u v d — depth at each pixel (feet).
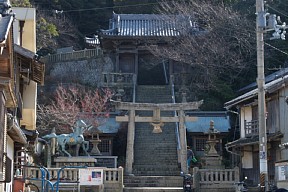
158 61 228.63
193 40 197.88
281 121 113.50
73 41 272.10
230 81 201.77
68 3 278.46
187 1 230.68
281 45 196.13
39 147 144.15
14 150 90.58
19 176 94.68
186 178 111.65
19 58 81.10
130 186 123.75
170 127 167.53
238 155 140.15
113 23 231.71
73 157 126.41
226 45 194.39
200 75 203.10
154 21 228.43
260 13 82.28
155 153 155.63
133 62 227.40
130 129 135.33
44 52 250.37
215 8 202.90
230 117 186.19
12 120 66.74
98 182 107.96
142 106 135.64
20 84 90.48
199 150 180.96
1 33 47.11
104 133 178.50
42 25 235.81
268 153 118.42
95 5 290.76
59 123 171.12
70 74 223.92
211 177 114.32
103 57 225.15
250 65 199.72
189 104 135.85
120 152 181.88
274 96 117.29
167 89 204.13
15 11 94.99
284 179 87.81
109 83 212.84
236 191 105.91
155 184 124.26
